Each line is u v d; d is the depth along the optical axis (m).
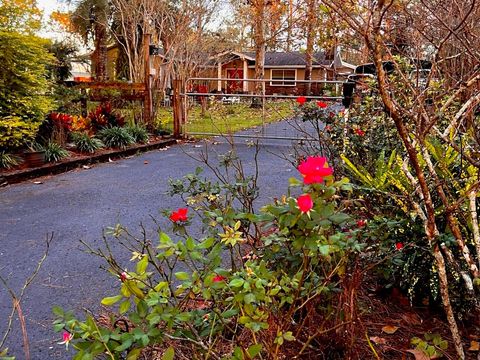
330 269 1.60
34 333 1.96
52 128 6.52
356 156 2.90
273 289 1.25
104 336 1.12
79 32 17.27
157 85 10.74
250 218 1.42
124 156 7.12
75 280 2.52
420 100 1.68
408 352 1.75
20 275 2.59
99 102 8.84
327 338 1.61
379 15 1.24
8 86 5.67
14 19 5.98
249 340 1.43
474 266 1.53
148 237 3.23
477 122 2.16
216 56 15.50
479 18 1.94
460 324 1.97
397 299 2.14
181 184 2.18
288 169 5.76
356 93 3.88
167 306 1.23
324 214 1.22
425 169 2.02
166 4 13.18
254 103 10.95
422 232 1.87
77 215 3.85
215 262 1.28
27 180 5.35
